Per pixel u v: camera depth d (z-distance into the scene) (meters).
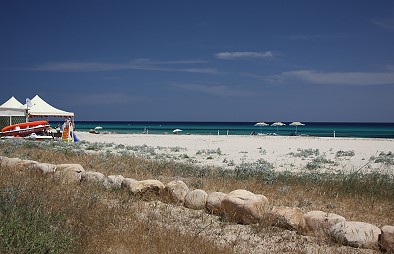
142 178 11.91
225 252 6.00
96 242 5.76
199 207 8.72
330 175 14.10
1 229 4.80
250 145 31.70
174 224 7.51
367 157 22.45
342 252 6.33
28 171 10.51
